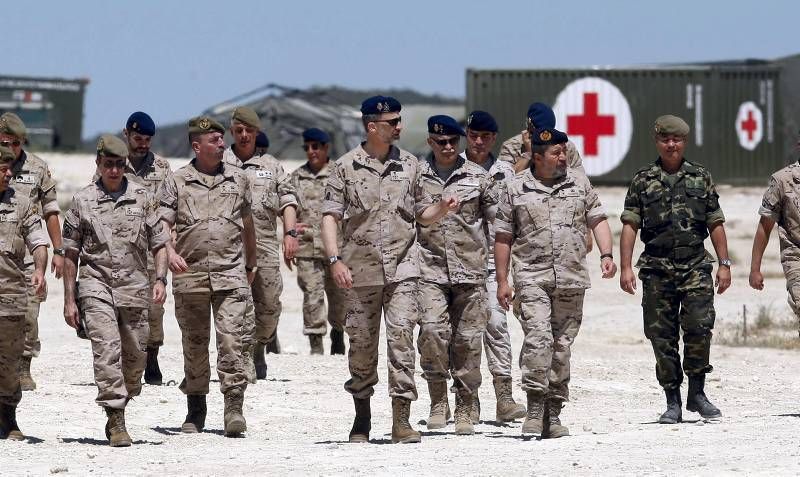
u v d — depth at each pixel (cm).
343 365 3594
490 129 2530
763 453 2039
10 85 15775
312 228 3766
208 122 2453
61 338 4259
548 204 2316
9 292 2373
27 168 2745
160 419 2711
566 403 3034
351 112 15238
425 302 2367
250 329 2523
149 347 3194
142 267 2378
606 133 12000
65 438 2428
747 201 11462
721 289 2439
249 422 2673
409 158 2309
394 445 2273
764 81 12344
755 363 3928
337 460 2097
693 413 2728
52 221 2780
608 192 11794
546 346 2303
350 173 2275
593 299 6122
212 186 2478
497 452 2144
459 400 2444
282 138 15088
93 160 14262
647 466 1952
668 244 2436
